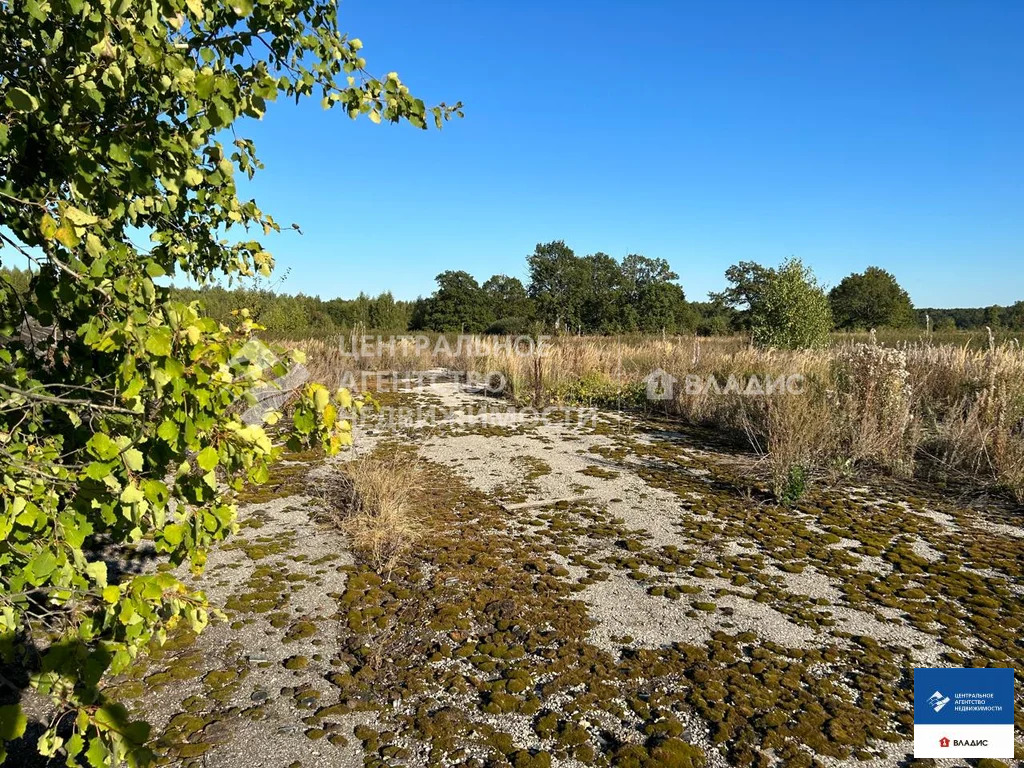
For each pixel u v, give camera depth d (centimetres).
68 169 164
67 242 142
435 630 339
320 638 331
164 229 249
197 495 173
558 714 271
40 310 183
